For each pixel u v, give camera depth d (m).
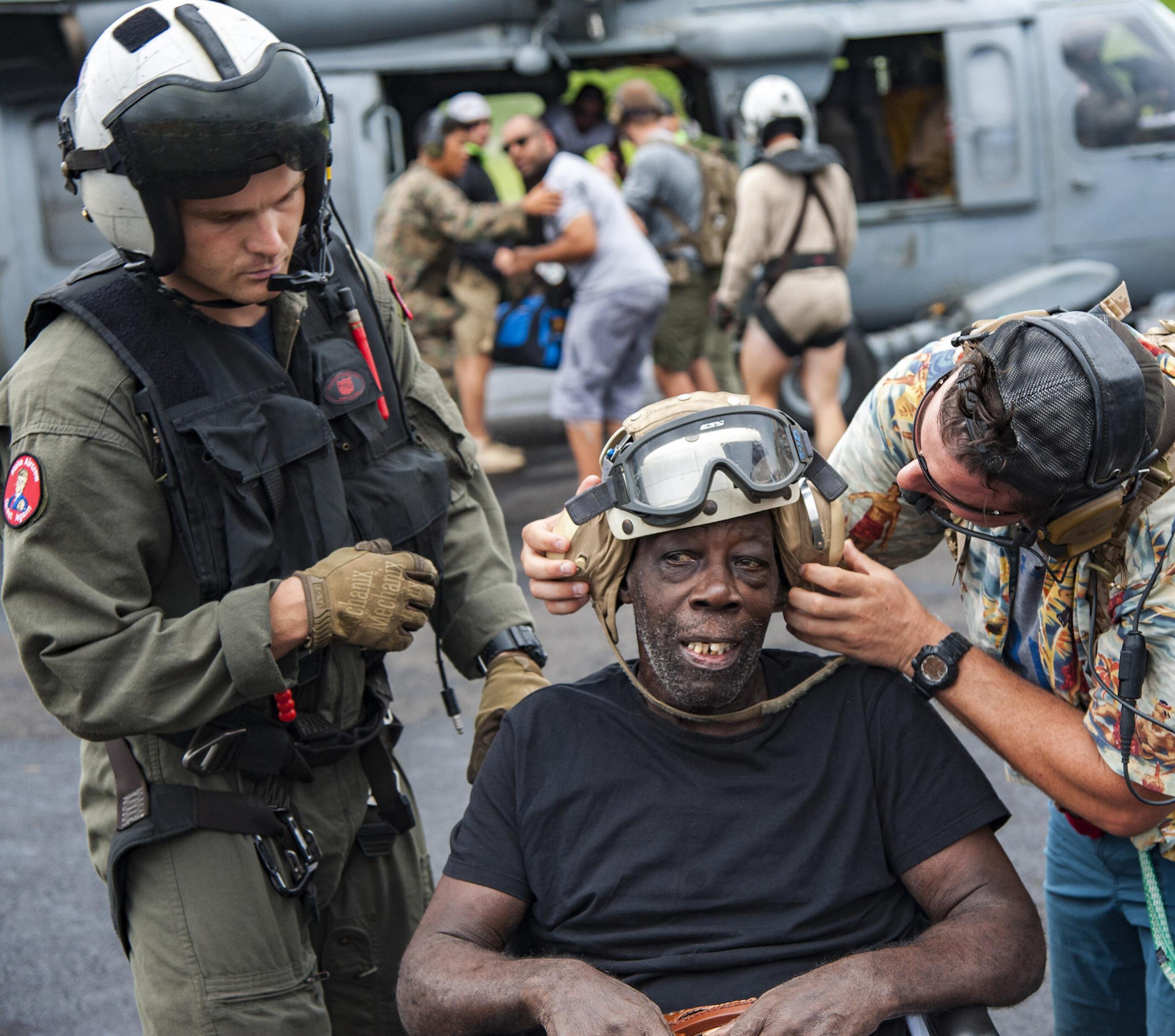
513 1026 1.58
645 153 6.90
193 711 1.67
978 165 7.47
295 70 1.66
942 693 1.68
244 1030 1.74
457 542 2.09
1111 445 1.40
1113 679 1.60
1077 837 1.96
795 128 6.24
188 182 1.60
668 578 1.67
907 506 1.89
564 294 7.52
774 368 6.32
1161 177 7.46
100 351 1.70
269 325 1.84
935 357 1.78
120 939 1.84
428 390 2.09
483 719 1.97
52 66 7.11
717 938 1.65
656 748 1.70
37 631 1.67
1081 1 7.40
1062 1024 2.08
